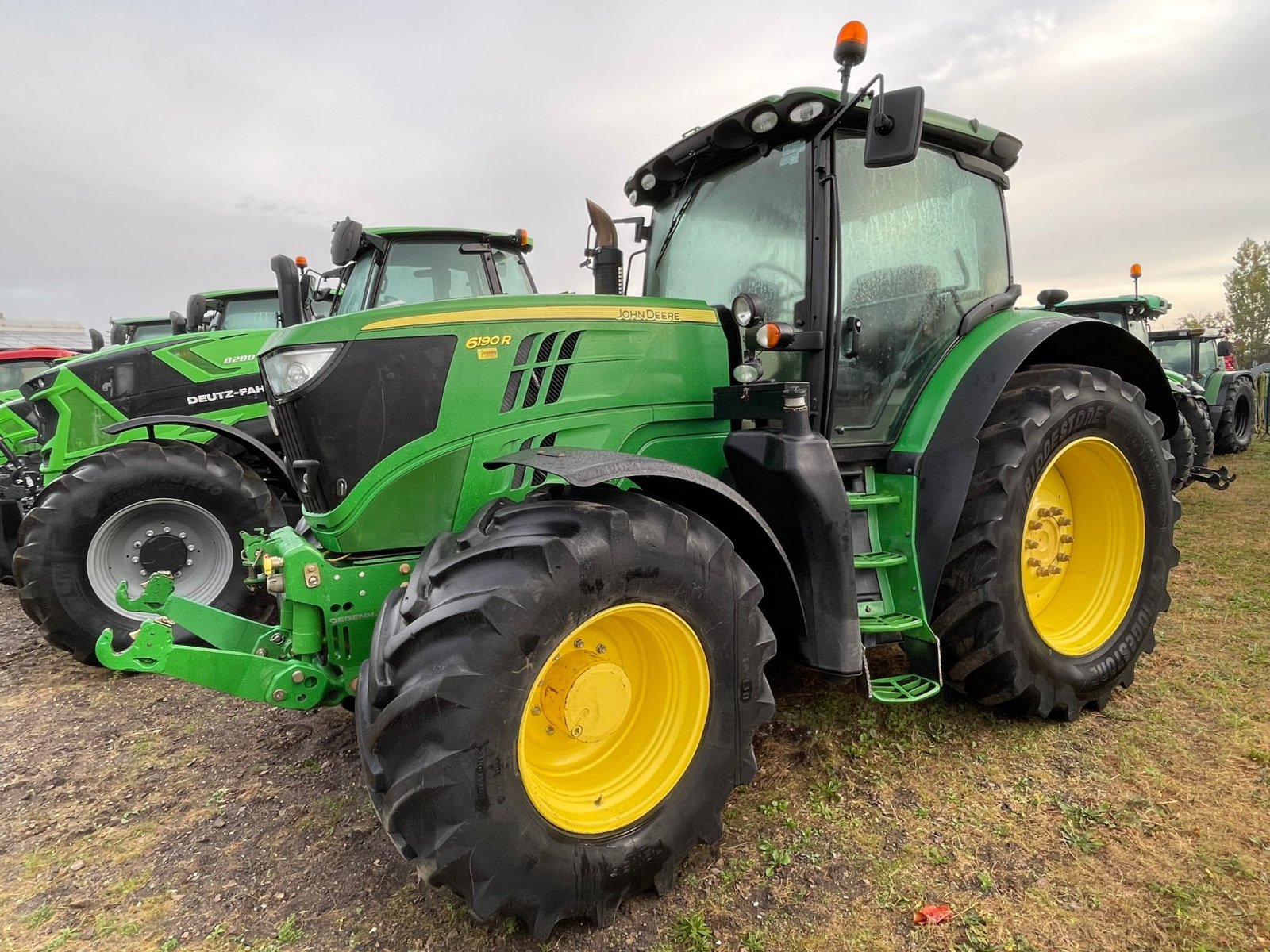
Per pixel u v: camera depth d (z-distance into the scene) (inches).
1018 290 124.0
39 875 85.9
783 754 101.3
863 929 70.4
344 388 84.8
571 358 93.1
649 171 119.6
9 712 132.4
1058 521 115.5
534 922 67.6
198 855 87.9
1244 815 83.3
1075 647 109.0
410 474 86.7
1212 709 107.3
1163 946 66.6
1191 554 183.2
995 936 68.5
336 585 85.0
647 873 72.6
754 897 75.3
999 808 87.6
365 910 76.6
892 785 92.9
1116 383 112.0
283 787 102.2
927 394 107.7
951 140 114.6
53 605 142.6
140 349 179.0
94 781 106.6
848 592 88.2
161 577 102.2
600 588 68.7
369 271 194.9
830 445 97.1
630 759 77.3
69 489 143.6
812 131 99.2
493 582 65.9
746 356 96.0
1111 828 82.7
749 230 108.6
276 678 85.4
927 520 99.3
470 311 88.8
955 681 103.8
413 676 64.1
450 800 62.3
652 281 127.3
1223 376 365.7
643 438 98.7
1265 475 300.0
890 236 107.6
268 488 161.6
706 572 75.0
